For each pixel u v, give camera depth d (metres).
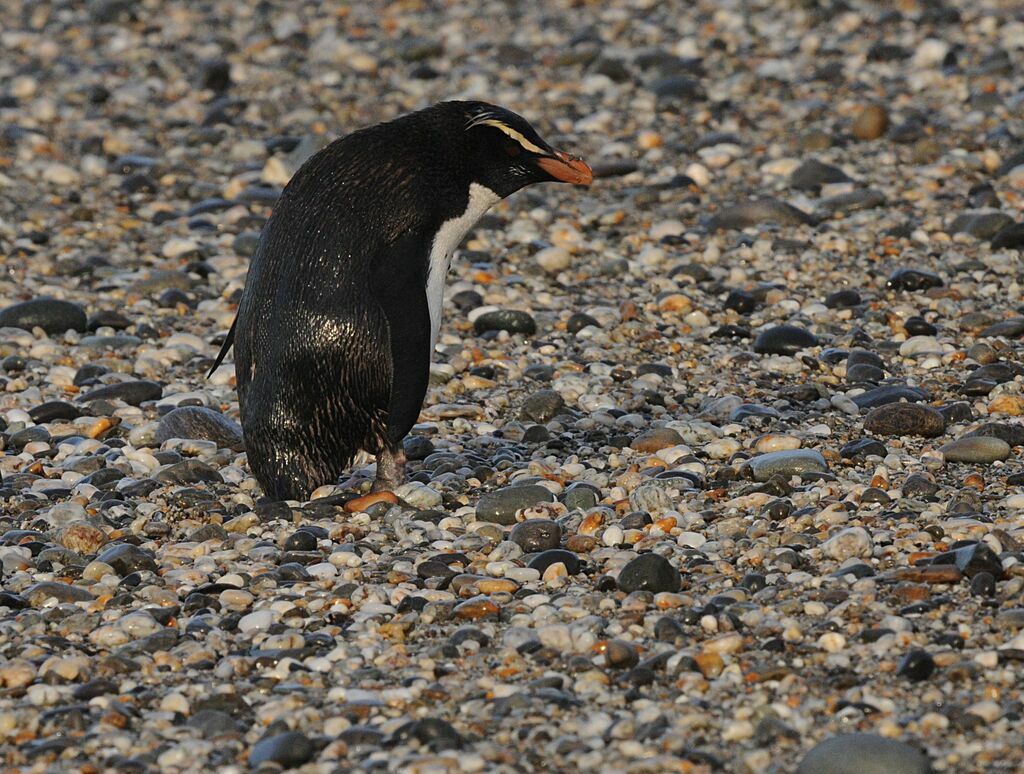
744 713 11.03
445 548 14.51
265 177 31.08
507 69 39.28
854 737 10.37
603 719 11.06
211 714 11.39
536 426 18.08
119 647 12.70
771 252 25.36
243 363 15.72
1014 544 13.57
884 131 31.48
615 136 33.31
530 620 12.86
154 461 17.39
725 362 20.78
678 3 44.12
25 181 31.28
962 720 10.73
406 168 15.29
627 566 13.42
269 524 15.26
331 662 12.29
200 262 26.16
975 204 26.69
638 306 23.33
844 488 15.38
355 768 10.55
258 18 45.56
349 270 15.02
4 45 43.81
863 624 12.32
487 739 10.94
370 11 46.03
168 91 38.62
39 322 22.89
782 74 36.56
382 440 15.59
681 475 16.02
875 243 25.45
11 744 11.19
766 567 13.62
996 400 17.88
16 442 18.38
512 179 15.76
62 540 14.95
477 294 23.97
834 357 20.39
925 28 39.19
